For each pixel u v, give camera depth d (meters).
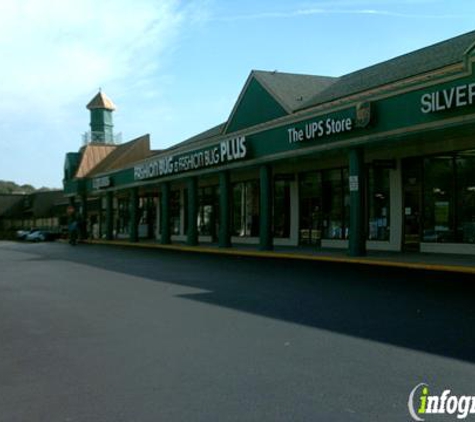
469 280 12.72
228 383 5.83
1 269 20.05
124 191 41.97
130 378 6.11
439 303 9.98
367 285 12.59
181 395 5.50
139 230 43.47
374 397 5.30
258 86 27.72
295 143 20.72
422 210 19.80
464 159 18.39
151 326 8.84
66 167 52.44
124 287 13.85
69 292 13.18
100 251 30.09
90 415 5.02
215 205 33.94
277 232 27.78
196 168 28.05
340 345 7.29
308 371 6.18
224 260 21.09
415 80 15.56
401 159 20.56
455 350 6.88
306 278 14.35
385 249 21.22
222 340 7.75
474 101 13.81
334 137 18.81
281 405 5.15
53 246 38.50
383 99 16.77
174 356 6.97
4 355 7.28
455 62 17.39
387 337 7.64
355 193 18.59
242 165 24.22
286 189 27.16
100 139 59.12
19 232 60.53
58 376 6.26
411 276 13.80
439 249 19.06
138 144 45.72
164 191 32.91
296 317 9.23
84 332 8.56
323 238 24.64
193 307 10.52
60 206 64.69
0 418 4.99
